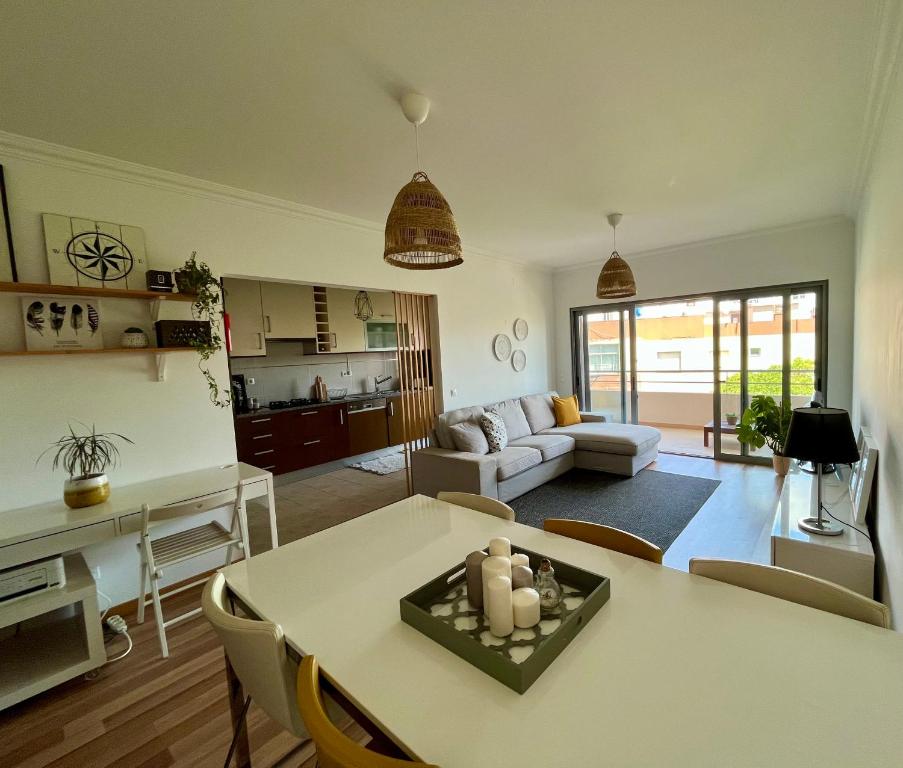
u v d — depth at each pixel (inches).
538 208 139.8
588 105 80.7
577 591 46.1
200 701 69.3
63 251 89.4
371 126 84.9
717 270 193.8
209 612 43.9
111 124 80.2
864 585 73.7
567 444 181.0
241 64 65.6
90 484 83.5
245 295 187.0
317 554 59.6
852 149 102.9
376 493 177.0
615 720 30.0
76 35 57.9
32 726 65.1
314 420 203.5
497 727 30.2
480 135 90.1
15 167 84.2
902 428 61.0
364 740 60.2
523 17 58.3
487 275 205.5
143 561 84.1
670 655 36.1
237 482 96.1
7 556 69.9
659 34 62.6
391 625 43.2
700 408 269.4
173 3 53.2
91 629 73.6
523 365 227.9
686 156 104.7
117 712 67.4
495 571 41.8
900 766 25.7
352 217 138.9
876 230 97.1
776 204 145.3
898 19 60.2
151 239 101.3
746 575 46.6
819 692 31.5
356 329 234.8
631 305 223.3
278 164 99.6
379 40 61.8
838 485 111.1
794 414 84.1
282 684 40.3
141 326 99.3
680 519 133.7
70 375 90.7
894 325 70.9
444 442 161.5
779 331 182.2
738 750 27.2
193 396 107.5
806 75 73.4
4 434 83.7
